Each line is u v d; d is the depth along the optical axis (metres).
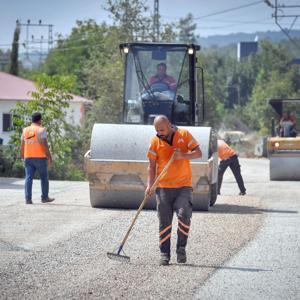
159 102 34.41
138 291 15.81
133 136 28.64
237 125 181.75
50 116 49.00
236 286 16.36
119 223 24.94
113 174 28.48
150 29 92.00
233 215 27.53
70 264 18.39
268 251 20.30
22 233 22.81
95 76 84.44
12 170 48.03
